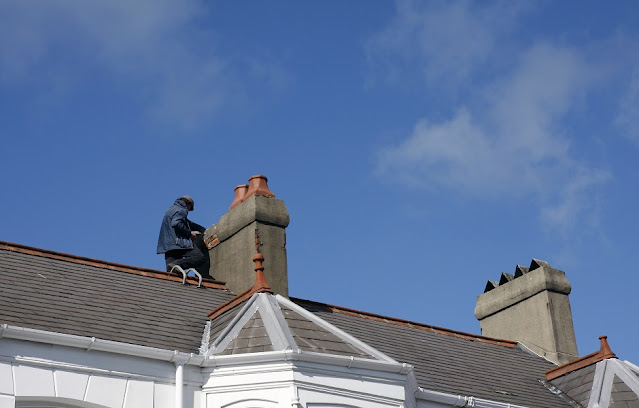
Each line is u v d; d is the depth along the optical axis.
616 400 19.92
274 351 15.99
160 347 16.42
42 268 18.42
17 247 18.95
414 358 20.02
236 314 17.58
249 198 21.77
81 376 15.21
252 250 21.17
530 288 24.92
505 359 22.64
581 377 21.16
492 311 25.66
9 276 17.47
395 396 16.61
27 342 14.98
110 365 15.52
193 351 16.70
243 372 16.03
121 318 17.12
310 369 16.05
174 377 15.96
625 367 20.72
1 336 14.77
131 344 15.73
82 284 18.28
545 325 24.34
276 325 16.80
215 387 16.05
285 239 21.69
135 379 15.63
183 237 21.17
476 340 23.38
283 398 15.74
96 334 15.99
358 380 16.39
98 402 15.18
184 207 21.59
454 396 18.17
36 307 16.38
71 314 16.55
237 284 21.14
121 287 18.86
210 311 19.03
